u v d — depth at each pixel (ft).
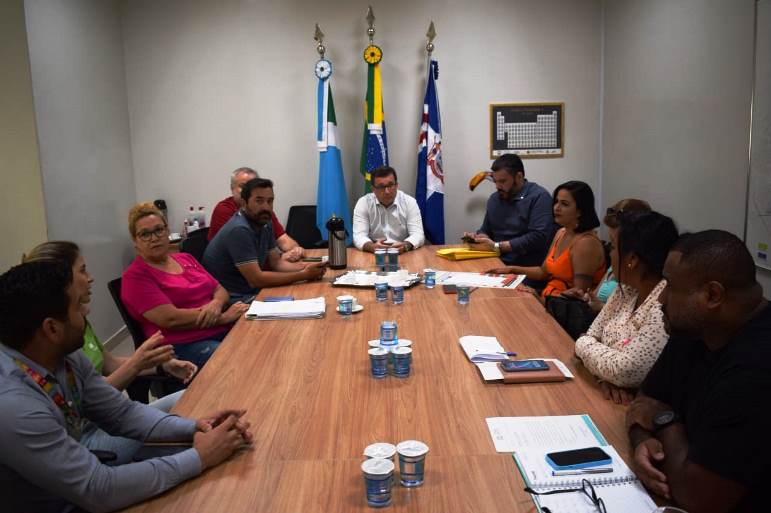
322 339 7.59
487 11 16.60
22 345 4.75
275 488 4.38
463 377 6.25
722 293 4.00
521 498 4.15
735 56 10.46
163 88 16.83
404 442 4.43
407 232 14.40
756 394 3.67
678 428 4.39
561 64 16.81
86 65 14.43
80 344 5.03
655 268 5.75
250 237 10.91
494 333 7.61
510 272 11.16
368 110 16.11
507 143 17.07
